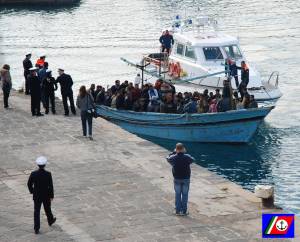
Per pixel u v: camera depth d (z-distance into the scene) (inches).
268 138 2130.9
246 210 1210.6
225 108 2046.0
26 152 1589.6
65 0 5482.3
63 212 1206.3
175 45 2422.5
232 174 1813.5
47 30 4375.0
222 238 1088.8
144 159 1531.7
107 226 1140.5
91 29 4367.6
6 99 2022.6
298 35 3986.2
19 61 3501.5
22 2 5556.1
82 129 1772.9
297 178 1758.1
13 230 1127.0
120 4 5349.4
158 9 5012.3
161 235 1101.1
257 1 5172.2
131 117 2129.7
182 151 1173.1
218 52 2321.6
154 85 2281.0
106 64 3376.0
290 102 2566.4
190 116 2031.3
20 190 1330.0
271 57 3427.7
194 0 5319.9
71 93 1957.4
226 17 4613.7
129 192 1309.1
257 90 2223.2
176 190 1176.2
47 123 1861.5
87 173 1430.9
